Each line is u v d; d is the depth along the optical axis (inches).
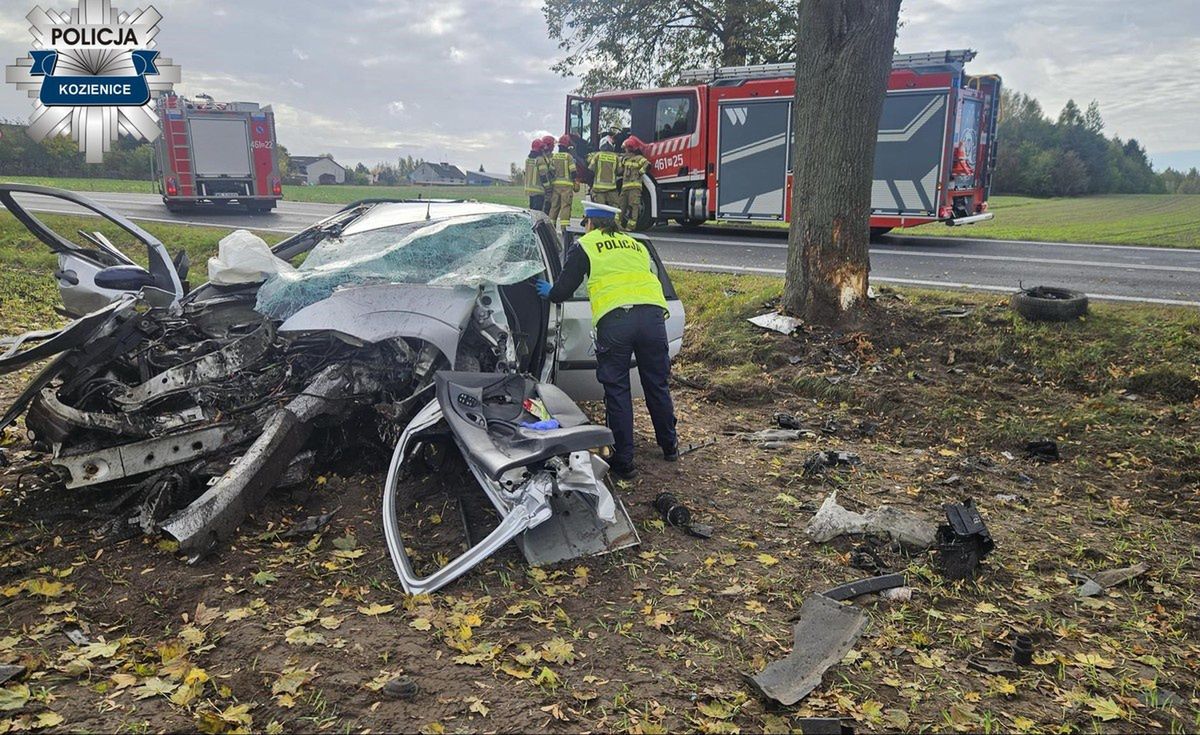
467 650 129.1
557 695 119.7
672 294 245.3
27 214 204.5
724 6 1024.2
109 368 173.6
